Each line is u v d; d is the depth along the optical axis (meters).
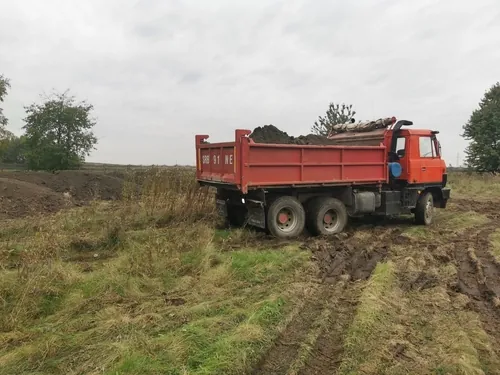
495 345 4.32
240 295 5.53
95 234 8.41
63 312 4.91
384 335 4.39
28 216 11.37
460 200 18.34
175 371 3.56
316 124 22.47
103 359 3.79
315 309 5.19
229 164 8.68
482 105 37.47
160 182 10.80
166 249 6.68
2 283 5.15
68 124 26.72
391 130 10.78
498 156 34.31
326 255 7.76
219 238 8.74
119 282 5.62
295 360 3.89
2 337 4.24
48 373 3.63
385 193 10.63
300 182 8.83
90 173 20.41
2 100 23.45
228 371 3.60
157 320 4.66
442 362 3.84
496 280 6.47
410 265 7.01
